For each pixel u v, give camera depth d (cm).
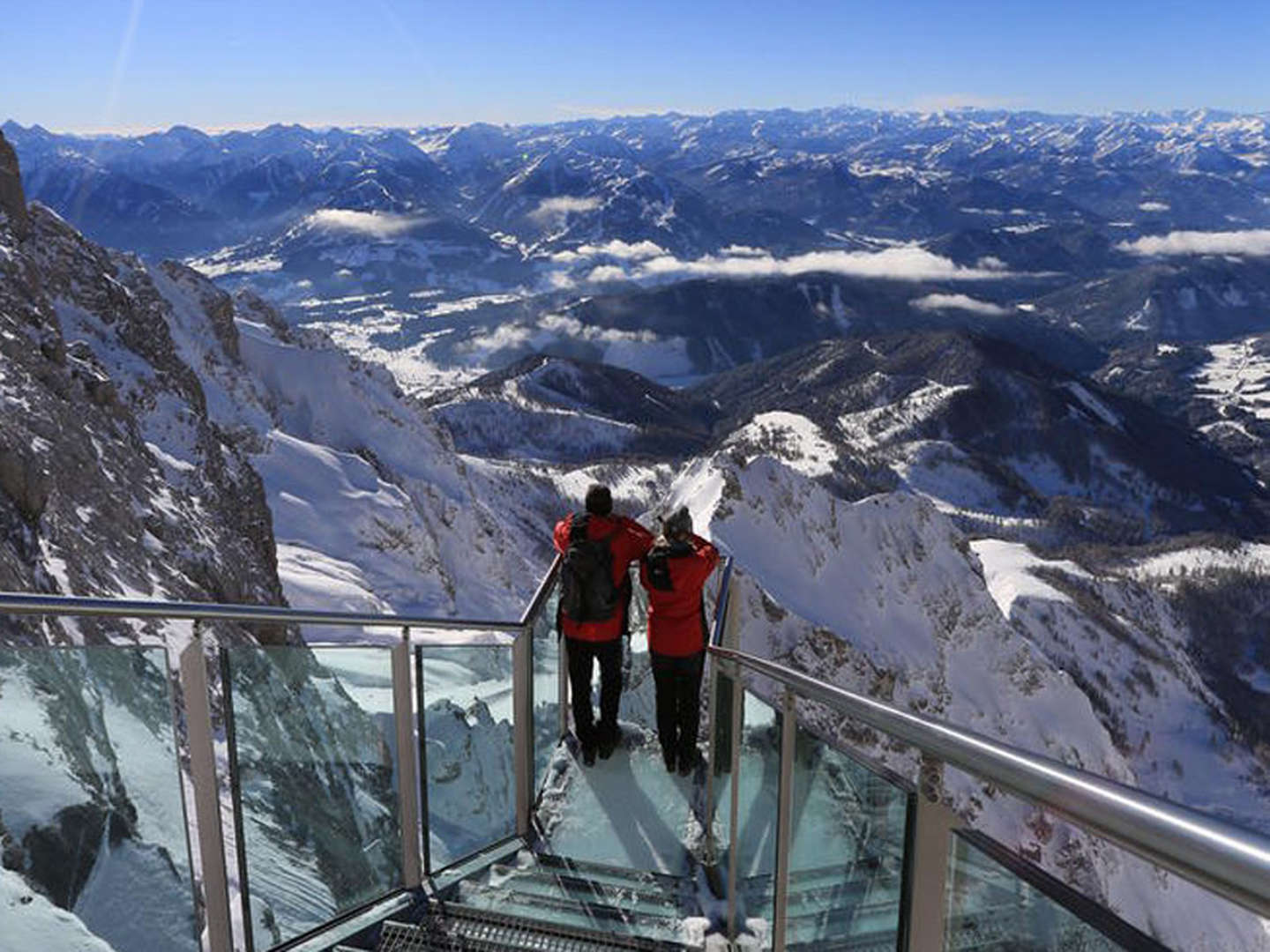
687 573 658
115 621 1054
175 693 385
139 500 1914
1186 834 144
